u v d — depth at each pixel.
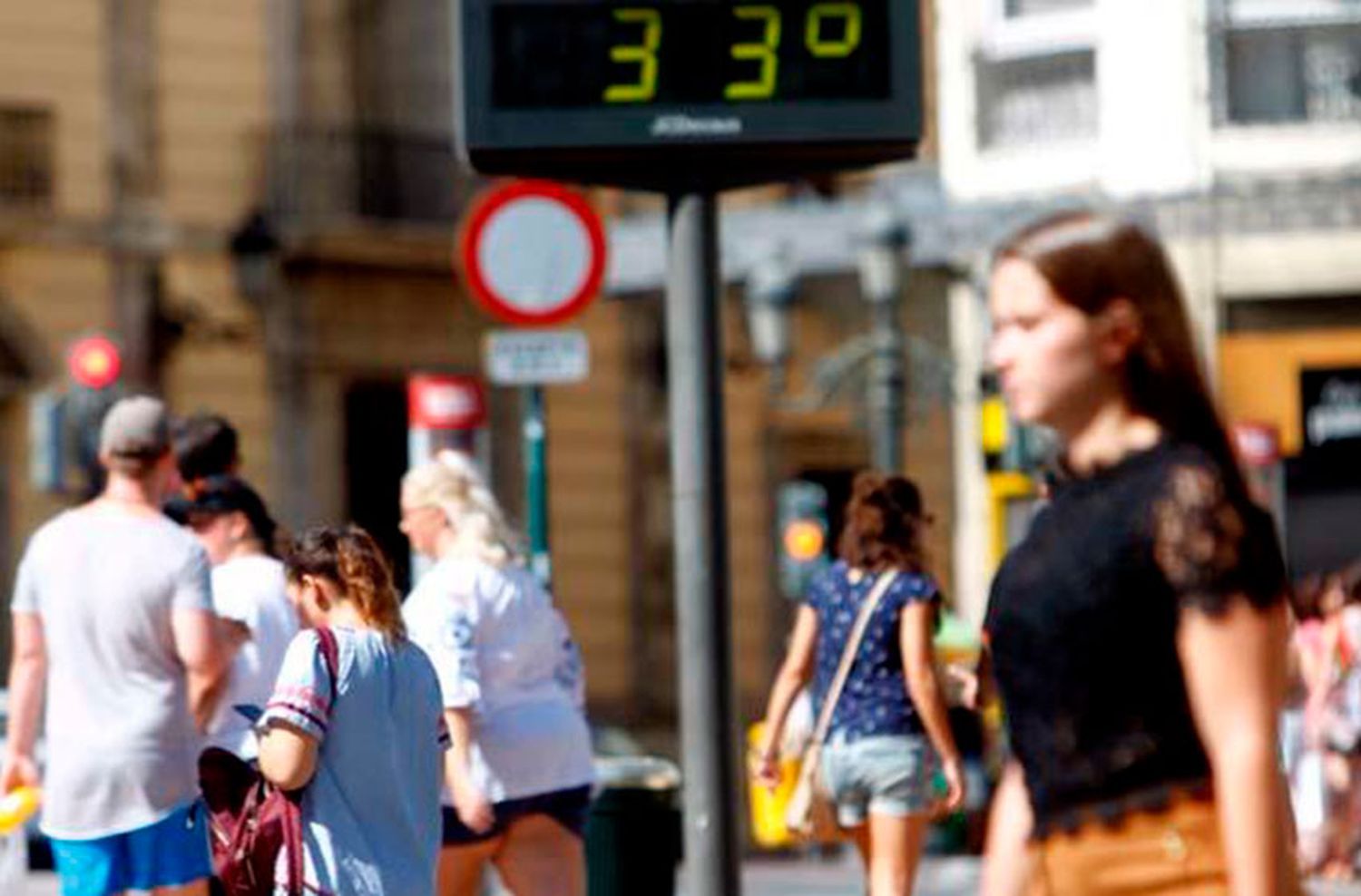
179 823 21.11
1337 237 48.47
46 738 21.19
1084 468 10.77
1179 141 48.66
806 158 23.19
